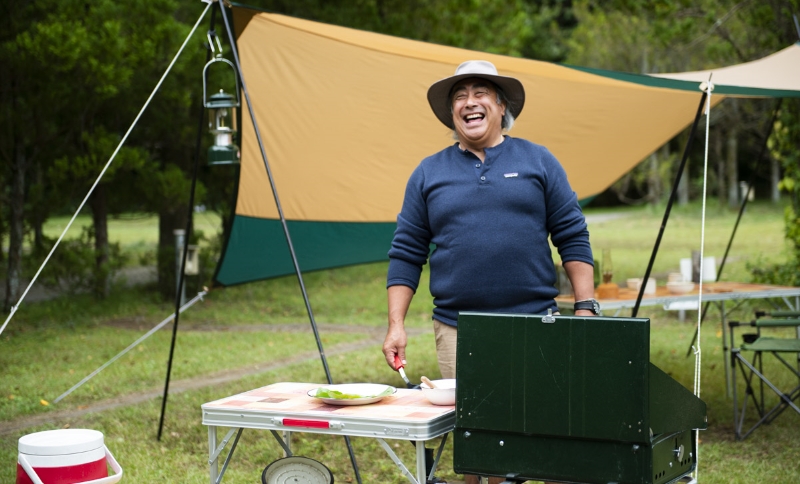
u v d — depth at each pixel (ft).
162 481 13.14
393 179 19.27
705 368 21.16
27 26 29.40
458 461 7.04
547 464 6.73
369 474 13.48
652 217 77.41
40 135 31.83
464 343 6.99
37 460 7.93
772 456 14.06
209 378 22.08
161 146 37.06
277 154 18.33
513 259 8.75
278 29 15.98
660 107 18.20
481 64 9.08
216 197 38.55
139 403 18.95
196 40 31.07
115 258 36.17
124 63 29.55
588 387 6.54
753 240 53.26
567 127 18.90
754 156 84.17
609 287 17.06
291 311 35.09
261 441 15.30
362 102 17.43
